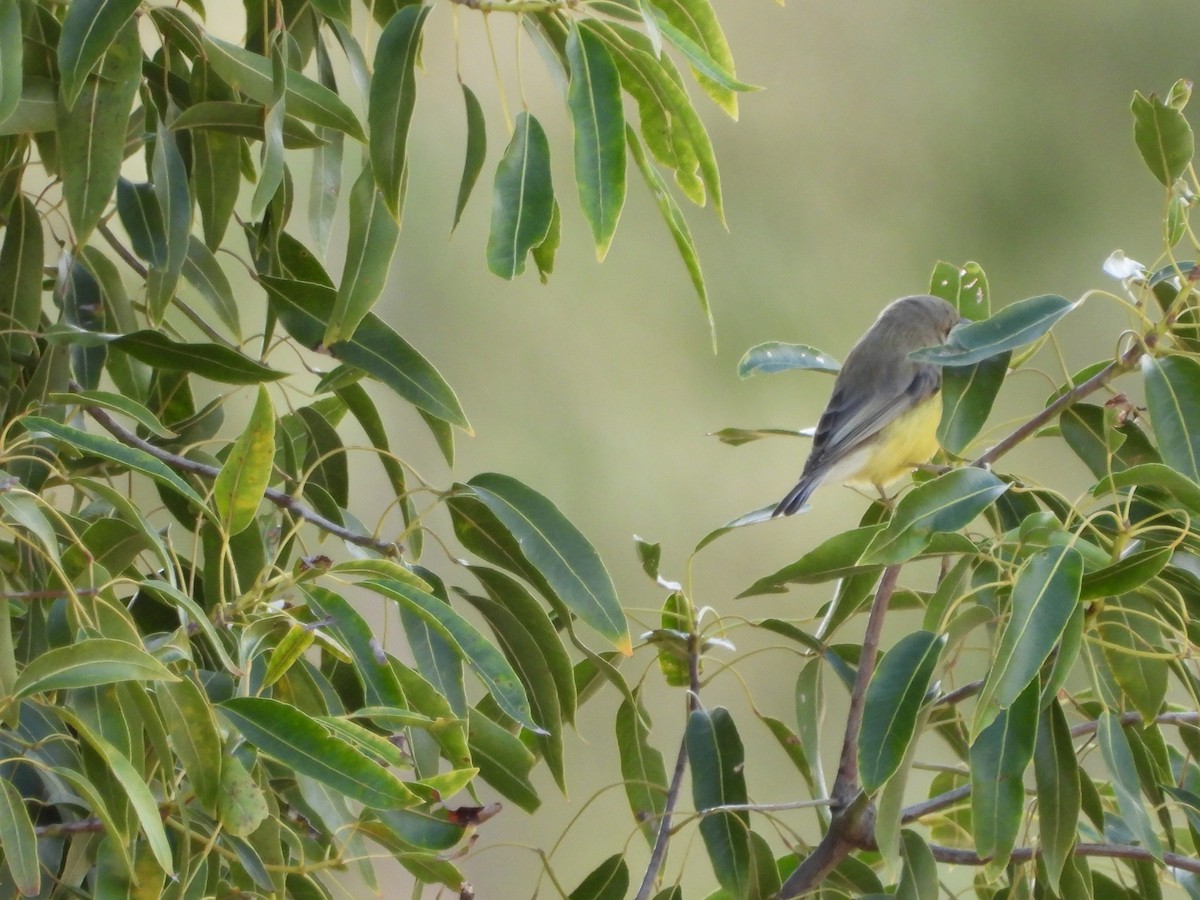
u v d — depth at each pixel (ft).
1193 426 17.84
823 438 31.81
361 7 50.19
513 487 18.75
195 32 20.18
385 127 17.48
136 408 16.65
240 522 16.12
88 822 16.47
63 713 13.78
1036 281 69.26
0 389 19.79
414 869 17.13
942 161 69.05
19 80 15.29
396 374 19.31
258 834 16.71
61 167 18.21
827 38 71.10
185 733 14.82
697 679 22.07
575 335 66.59
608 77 16.74
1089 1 69.77
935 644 17.43
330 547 50.60
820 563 20.06
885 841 17.17
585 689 23.47
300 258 21.43
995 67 70.03
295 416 22.81
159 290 19.47
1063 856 17.97
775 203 69.87
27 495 14.76
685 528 65.67
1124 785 17.79
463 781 15.78
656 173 18.15
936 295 25.85
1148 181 69.26
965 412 20.71
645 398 67.00
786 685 62.95
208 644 19.58
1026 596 15.69
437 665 18.67
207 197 21.18
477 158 19.01
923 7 70.69
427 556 60.08
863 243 69.77
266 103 18.63
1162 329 18.84
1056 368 68.23
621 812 59.57
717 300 68.23
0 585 15.26
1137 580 16.42
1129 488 20.15
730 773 21.27
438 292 65.82
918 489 17.67
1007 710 16.90
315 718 15.11
